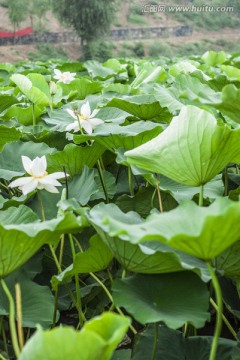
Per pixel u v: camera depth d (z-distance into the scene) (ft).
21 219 11.52
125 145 14.15
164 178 13.78
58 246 14.03
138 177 15.76
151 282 10.05
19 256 9.60
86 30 247.09
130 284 9.92
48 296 11.37
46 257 13.98
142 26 313.12
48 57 269.23
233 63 40.22
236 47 306.96
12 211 11.68
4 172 14.14
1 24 300.81
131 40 294.46
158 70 26.73
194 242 8.91
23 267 12.41
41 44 274.36
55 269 14.05
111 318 7.89
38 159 11.73
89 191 13.17
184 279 9.99
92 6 244.63
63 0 245.45
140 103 16.29
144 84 22.94
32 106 19.22
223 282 12.62
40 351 7.59
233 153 11.46
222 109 11.12
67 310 13.78
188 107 11.52
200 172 11.44
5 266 9.55
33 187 11.62
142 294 9.85
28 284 11.53
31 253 9.76
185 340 10.94
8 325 12.56
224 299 12.41
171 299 9.84
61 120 18.30
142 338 10.98
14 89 24.07
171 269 9.97
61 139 16.67
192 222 9.20
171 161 11.50
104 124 15.51
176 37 307.58
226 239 8.92
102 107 17.28
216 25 315.58
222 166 11.58
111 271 14.17
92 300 13.60
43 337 7.59
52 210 13.57
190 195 13.04
